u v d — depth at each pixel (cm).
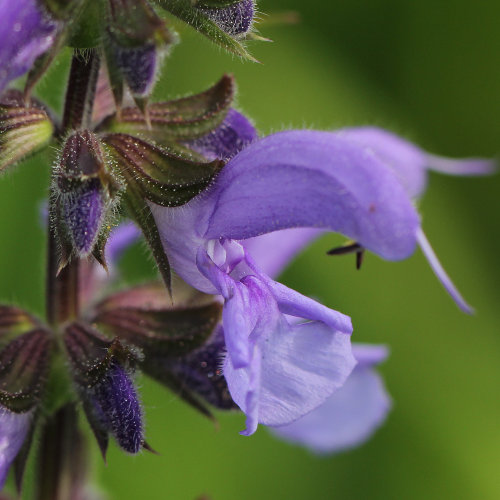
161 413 27
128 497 27
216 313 22
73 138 21
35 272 27
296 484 27
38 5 20
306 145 21
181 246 21
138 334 22
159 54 21
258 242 23
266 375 21
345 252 22
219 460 27
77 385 22
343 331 21
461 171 24
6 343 23
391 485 27
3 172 22
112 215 21
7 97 22
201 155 22
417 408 27
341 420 25
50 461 23
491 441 27
